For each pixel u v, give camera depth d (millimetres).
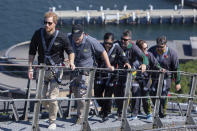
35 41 23094
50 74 23328
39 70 21797
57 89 23781
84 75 25234
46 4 189750
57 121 25734
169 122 30266
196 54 141750
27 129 23344
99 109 30906
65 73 50406
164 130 27438
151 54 29797
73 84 25719
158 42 30328
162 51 30625
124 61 27234
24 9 183250
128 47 27734
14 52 102000
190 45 146625
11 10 183000
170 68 31172
